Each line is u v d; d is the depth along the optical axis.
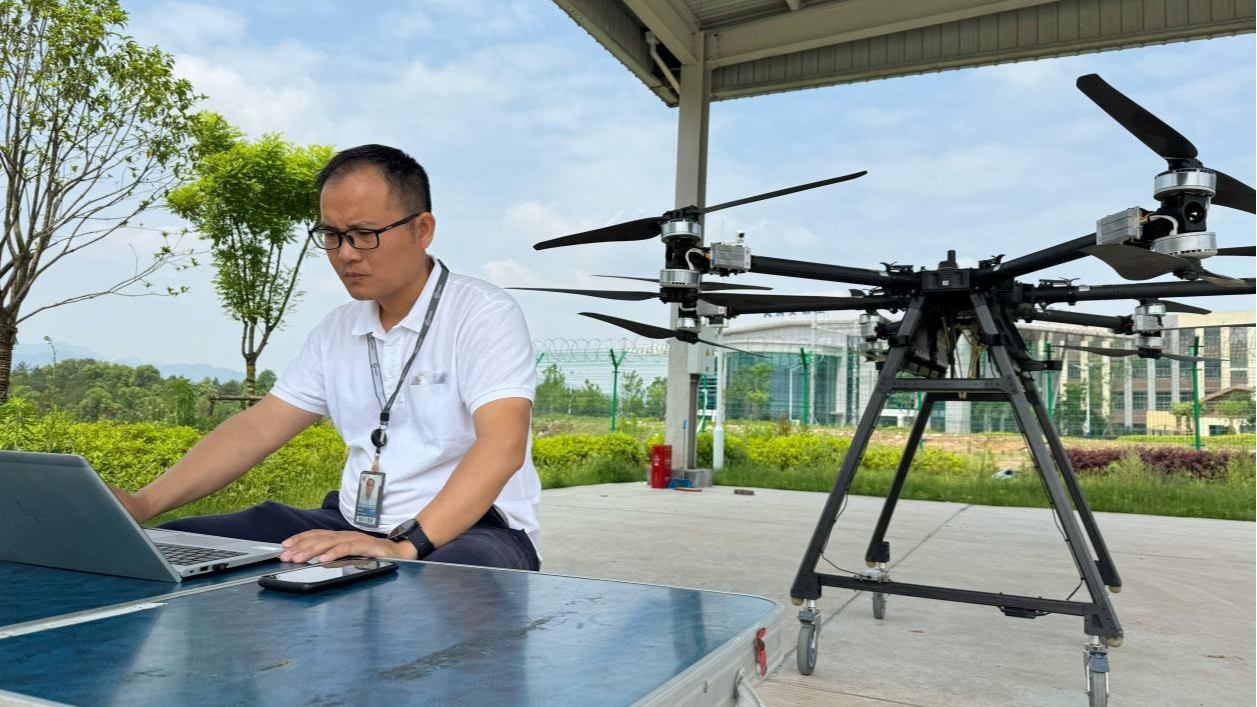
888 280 2.71
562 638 0.68
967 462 11.71
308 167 12.20
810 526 6.26
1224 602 3.90
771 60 9.79
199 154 7.23
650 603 0.81
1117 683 2.63
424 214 1.54
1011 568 4.59
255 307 11.90
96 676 0.55
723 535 5.65
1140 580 4.40
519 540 1.59
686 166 9.38
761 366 17.39
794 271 2.65
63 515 0.96
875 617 3.43
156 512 1.50
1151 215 2.06
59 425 5.57
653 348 13.99
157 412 9.23
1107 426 13.48
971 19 8.75
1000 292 2.72
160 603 0.78
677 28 9.04
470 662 0.60
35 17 6.20
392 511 1.61
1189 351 12.74
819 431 15.35
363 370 1.68
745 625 0.73
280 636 0.66
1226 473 10.40
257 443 1.69
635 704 0.52
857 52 9.31
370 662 0.59
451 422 1.60
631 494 8.51
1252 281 2.50
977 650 2.97
